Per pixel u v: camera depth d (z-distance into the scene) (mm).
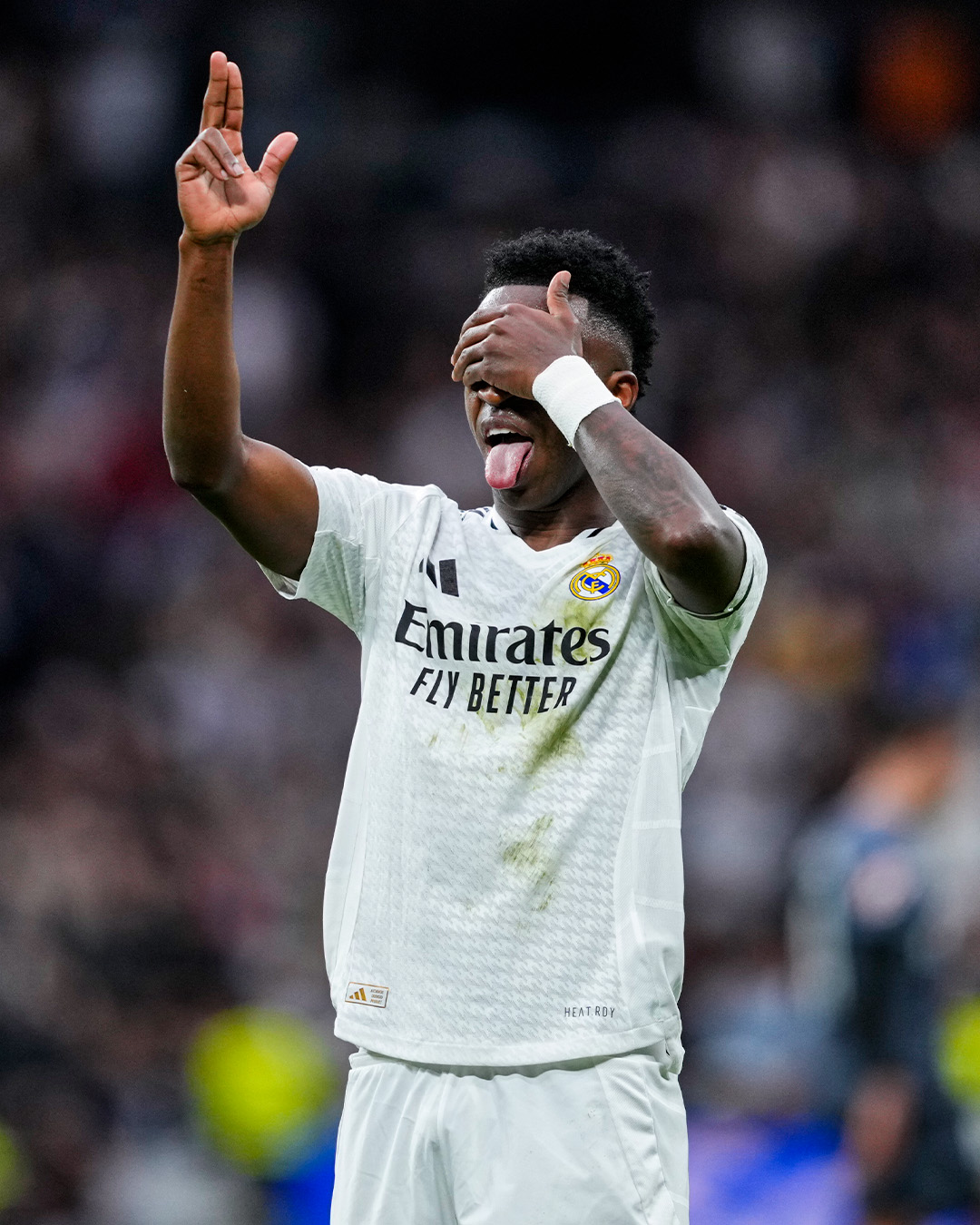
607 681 10344
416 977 10023
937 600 47969
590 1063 9883
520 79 69750
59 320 54406
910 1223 21250
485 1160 9766
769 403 56688
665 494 9836
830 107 69688
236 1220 26891
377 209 61406
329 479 10961
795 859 38375
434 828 10109
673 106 69812
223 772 39938
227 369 10305
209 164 10273
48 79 62969
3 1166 27141
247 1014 29859
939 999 22969
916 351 59531
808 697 43625
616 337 11055
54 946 32219
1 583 45156
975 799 28906
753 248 61812
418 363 57469
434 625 10539
